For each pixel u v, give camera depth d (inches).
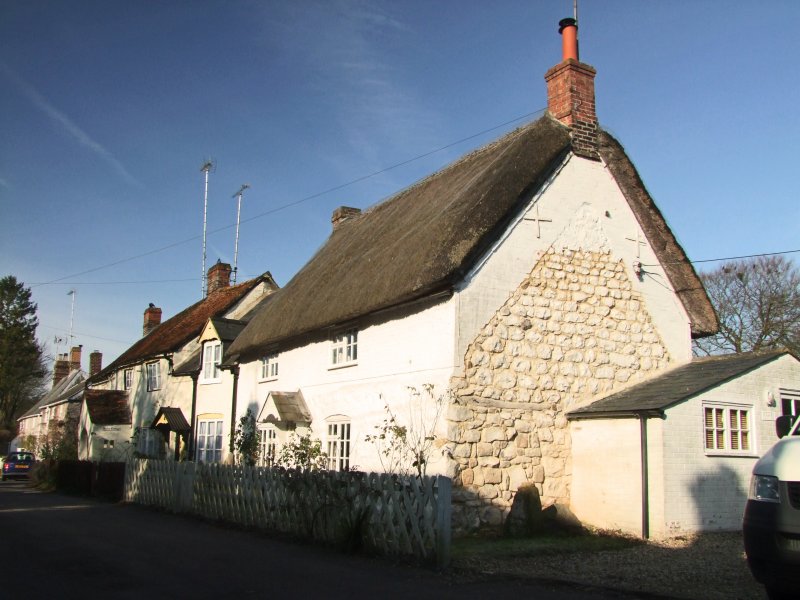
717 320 687.1
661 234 674.2
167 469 741.9
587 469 564.1
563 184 623.8
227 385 973.8
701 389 535.5
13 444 2404.0
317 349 742.5
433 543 386.3
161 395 1178.6
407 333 595.5
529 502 526.9
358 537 432.8
